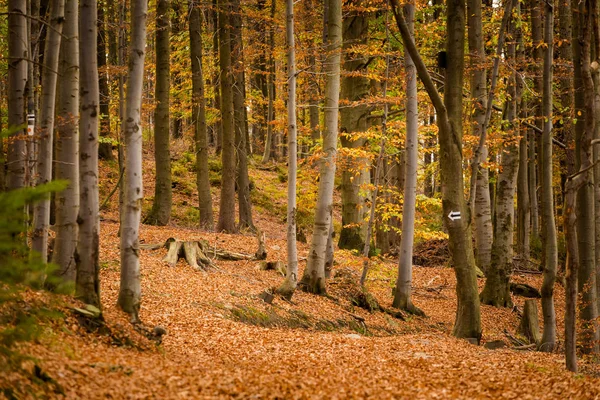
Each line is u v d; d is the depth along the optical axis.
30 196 4.88
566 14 17.92
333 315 15.38
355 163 17.75
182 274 15.49
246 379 7.88
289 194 15.30
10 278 5.16
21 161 10.48
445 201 14.16
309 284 16.66
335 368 9.51
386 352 11.49
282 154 44.25
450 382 8.94
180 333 10.82
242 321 13.12
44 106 10.34
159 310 11.99
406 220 17.50
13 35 10.48
